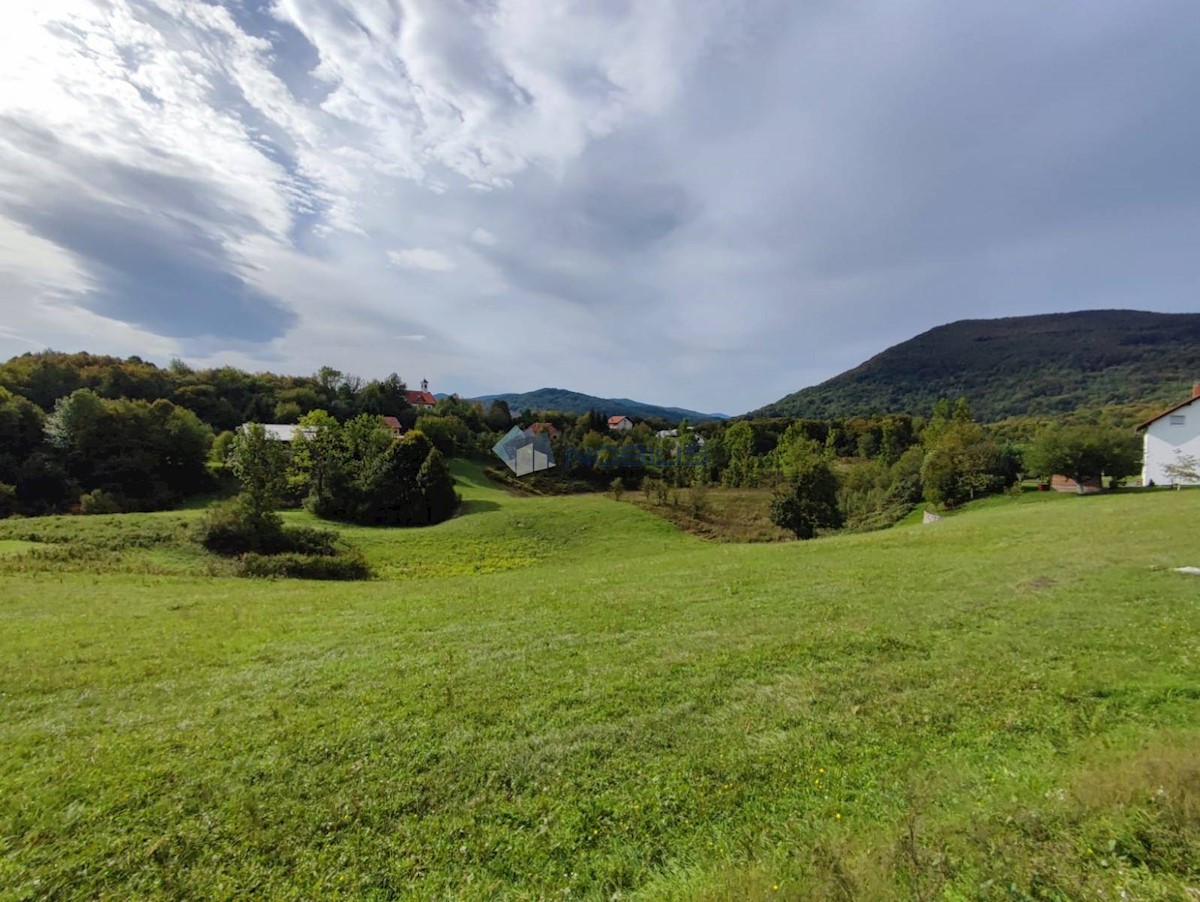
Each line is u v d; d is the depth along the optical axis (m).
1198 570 13.55
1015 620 11.38
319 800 6.56
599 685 9.50
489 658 11.31
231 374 111.25
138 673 11.27
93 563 27.59
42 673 11.33
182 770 7.29
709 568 21.11
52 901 5.21
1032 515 28.61
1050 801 4.98
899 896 3.93
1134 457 45.91
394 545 41.75
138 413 67.50
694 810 6.00
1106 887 3.77
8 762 7.69
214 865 5.60
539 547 43.62
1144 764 5.19
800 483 47.44
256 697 9.79
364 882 5.31
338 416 106.75
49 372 81.31
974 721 7.31
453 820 6.12
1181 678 7.85
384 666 11.17
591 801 6.31
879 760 6.61
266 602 19.17
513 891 5.09
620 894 4.91
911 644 10.52
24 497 58.16
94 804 6.61
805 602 14.34
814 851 4.81
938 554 20.34
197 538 34.66
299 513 53.22
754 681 9.32
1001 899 3.82
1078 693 7.77
